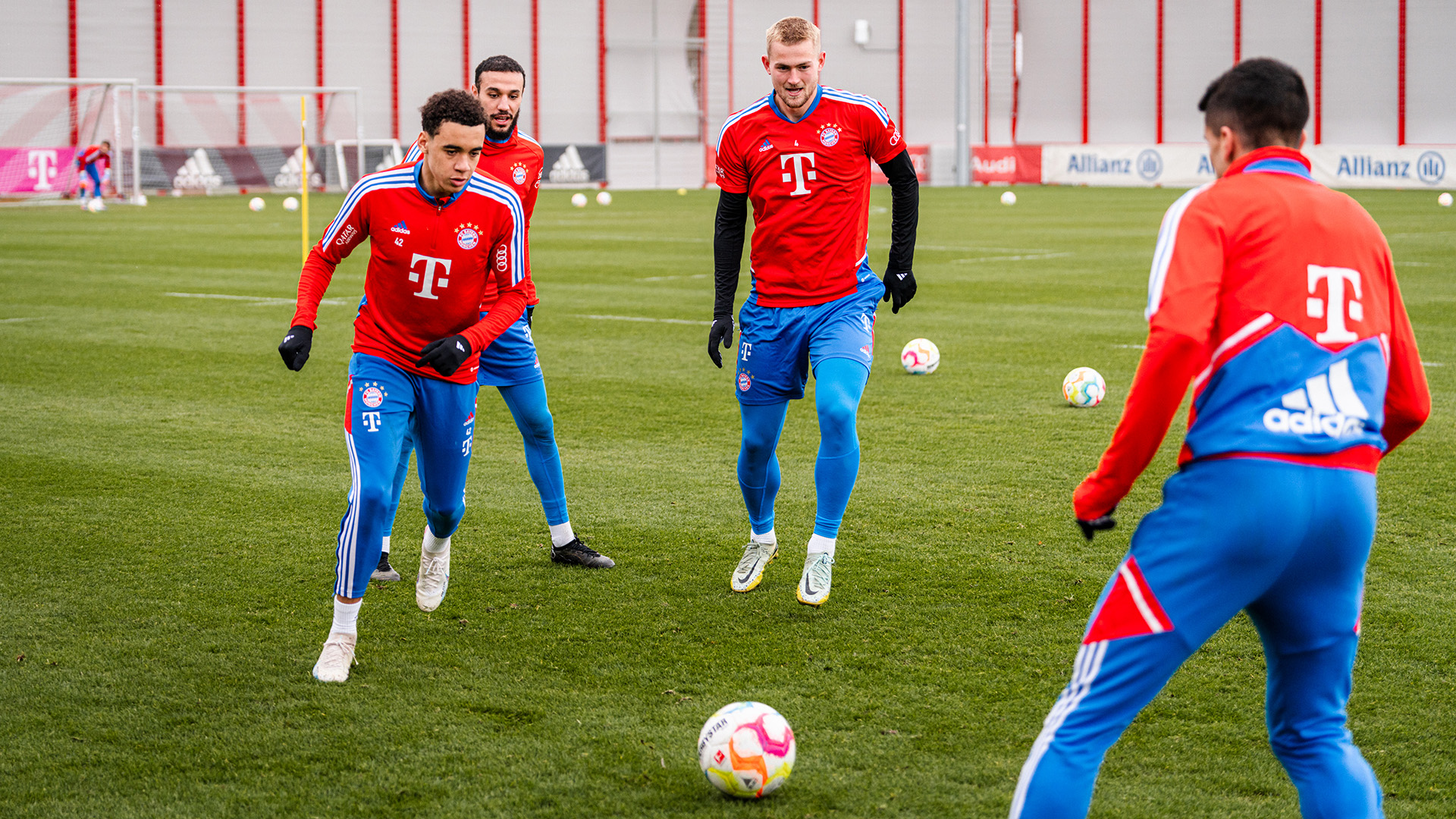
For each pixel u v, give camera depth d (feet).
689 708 31.22
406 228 32.76
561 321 101.45
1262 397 19.99
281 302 112.37
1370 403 20.30
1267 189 20.59
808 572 37.58
